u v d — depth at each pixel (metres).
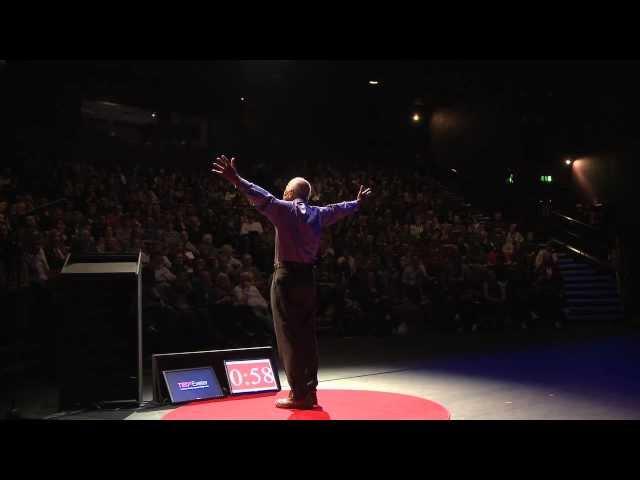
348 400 4.97
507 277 13.13
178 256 9.66
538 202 18.05
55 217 10.16
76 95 16.03
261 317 9.37
